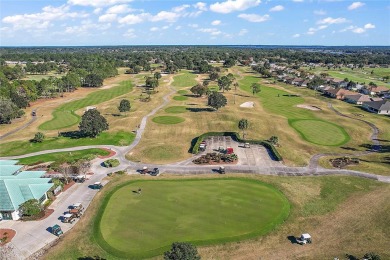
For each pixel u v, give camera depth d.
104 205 68.31
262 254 53.34
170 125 126.31
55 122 134.00
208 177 81.94
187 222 61.44
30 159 94.94
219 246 54.91
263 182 78.75
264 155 97.00
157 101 171.38
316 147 105.19
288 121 130.75
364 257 51.81
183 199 70.31
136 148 103.38
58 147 104.44
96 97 187.62
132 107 158.12
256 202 68.88
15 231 60.81
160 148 101.31
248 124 123.56
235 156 93.25
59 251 54.59
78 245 56.03
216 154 95.88
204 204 68.06
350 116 145.75
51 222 63.69
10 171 79.12
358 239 57.09
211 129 121.25
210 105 146.38
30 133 119.44
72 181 81.25
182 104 162.75
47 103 173.50
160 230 59.06
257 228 59.66
